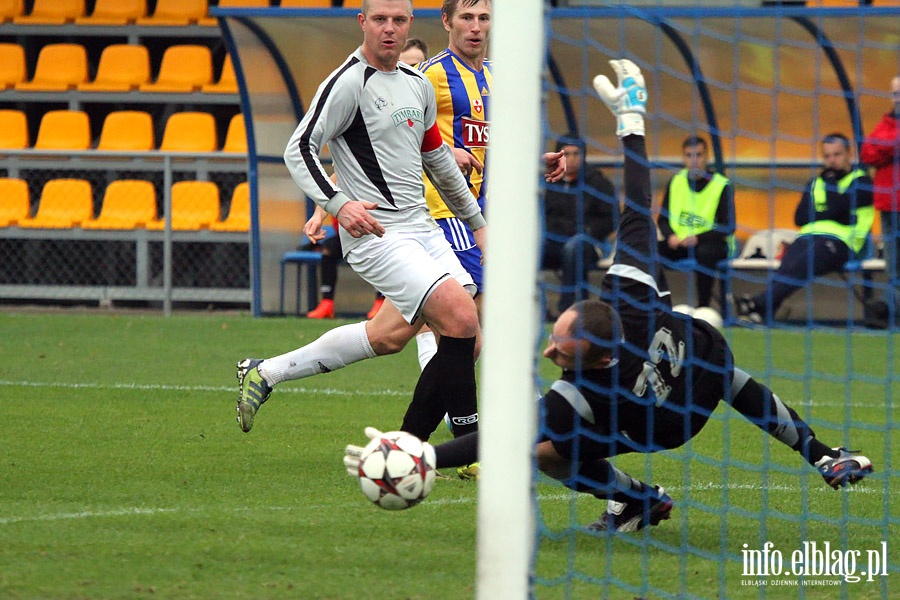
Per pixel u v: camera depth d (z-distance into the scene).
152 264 49.66
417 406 18.50
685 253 40.03
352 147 18.55
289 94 45.47
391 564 13.67
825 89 43.75
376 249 18.52
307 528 15.26
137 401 25.92
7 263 49.88
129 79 54.59
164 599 12.19
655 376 14.09
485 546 11.12
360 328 19.73
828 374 32.41
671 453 21.58
